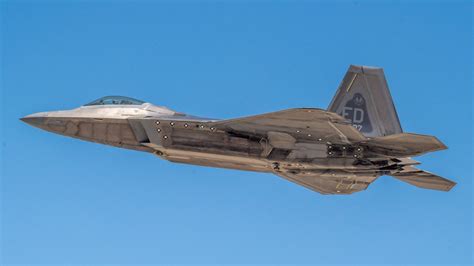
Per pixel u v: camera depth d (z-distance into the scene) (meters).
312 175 97.38
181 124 93.62
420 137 86.44
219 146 93.06
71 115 99.00
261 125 90.62
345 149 92.06
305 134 91.12
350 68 99.19
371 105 98.88
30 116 100.25
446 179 98.69
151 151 97.88
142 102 102.62
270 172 99.12
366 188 103.06
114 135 98.06
